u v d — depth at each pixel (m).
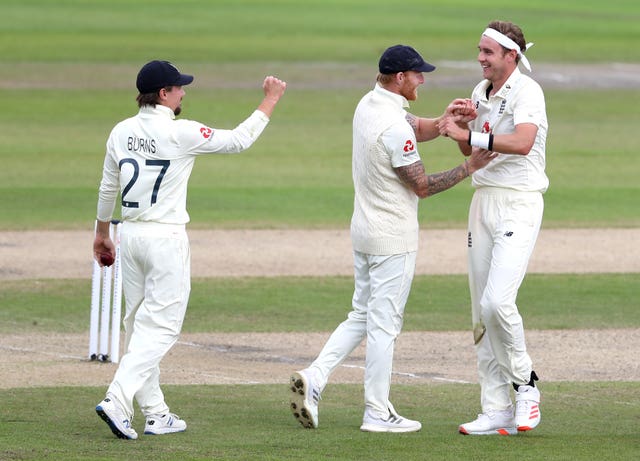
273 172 78.12
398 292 27.47
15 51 139.75
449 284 49.59
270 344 39.19
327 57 143.25
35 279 49.22
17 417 28.45
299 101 110.38
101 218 27.70
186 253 26.73
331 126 97.88
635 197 71.81
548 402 31.56
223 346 38.78
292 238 59.06
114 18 183.12
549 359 37.44
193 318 42.94
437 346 39.22
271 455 24.84
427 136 29.05
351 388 33.19
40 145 85.69
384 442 26.31
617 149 89.56
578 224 63.88
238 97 109.50
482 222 27.94
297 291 47.69
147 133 26.28
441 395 32.38
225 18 188.12
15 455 24.52
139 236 26.34
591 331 41.59
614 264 54.16
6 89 112.69
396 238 27.28
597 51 159.88
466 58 144.88
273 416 29.20
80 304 45.00
